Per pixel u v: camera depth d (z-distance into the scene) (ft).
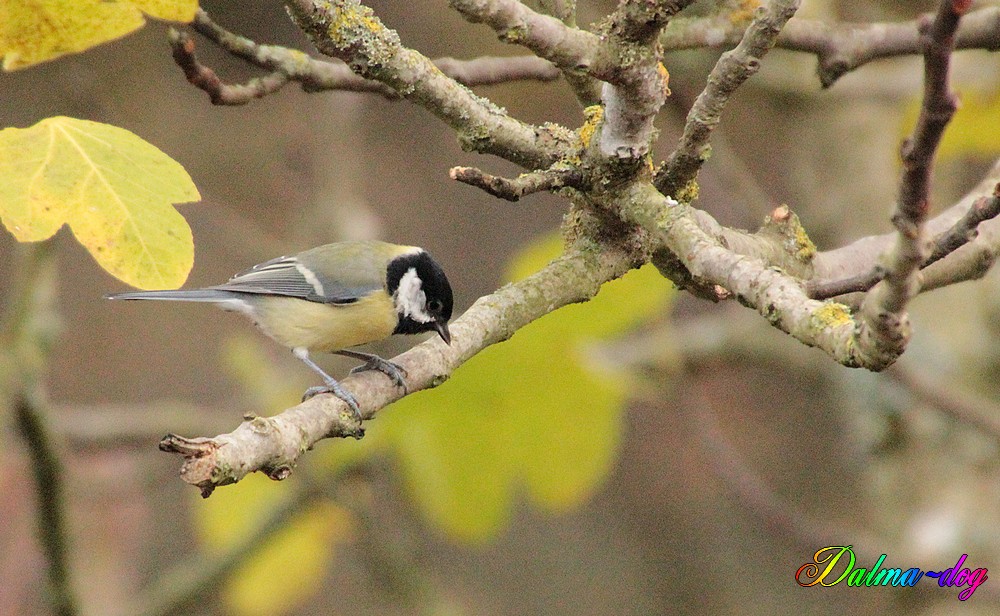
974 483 35.12
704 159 20.10
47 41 14.96
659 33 17.89
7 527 37.14
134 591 47.24
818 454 52.90
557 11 20.29
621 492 54.13
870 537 37.55
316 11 18.11
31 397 31.12
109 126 15.46
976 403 32.76
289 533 40.34
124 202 14.89
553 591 53.93
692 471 53.16
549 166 20.66
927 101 11.43
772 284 15.72
